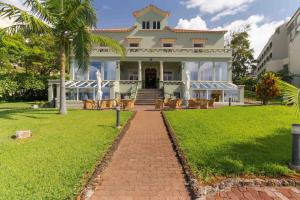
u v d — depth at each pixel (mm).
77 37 17141
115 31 37625
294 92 6738
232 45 55531
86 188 5430
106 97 29688
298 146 6539
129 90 32750
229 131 11070
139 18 38062
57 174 6098
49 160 7125
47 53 38375
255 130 11273
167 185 5848
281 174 6285
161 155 8164
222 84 30734
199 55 34094
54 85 29203
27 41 38500
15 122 14039
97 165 6883
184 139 9789
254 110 18422
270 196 5316
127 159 7730
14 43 33469
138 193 5445
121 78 38188
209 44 37875
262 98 23438
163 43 37781
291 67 46500
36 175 6020
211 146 8570
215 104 28016
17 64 38875
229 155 7555
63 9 17156
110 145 8992
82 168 6543
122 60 34062
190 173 6344
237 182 5820
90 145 8820
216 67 34219
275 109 18484
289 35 49469
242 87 29172
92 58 33562
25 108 24234
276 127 11938
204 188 5551
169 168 6945
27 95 37562
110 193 5445
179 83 32125
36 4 15250
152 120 15867
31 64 38844
